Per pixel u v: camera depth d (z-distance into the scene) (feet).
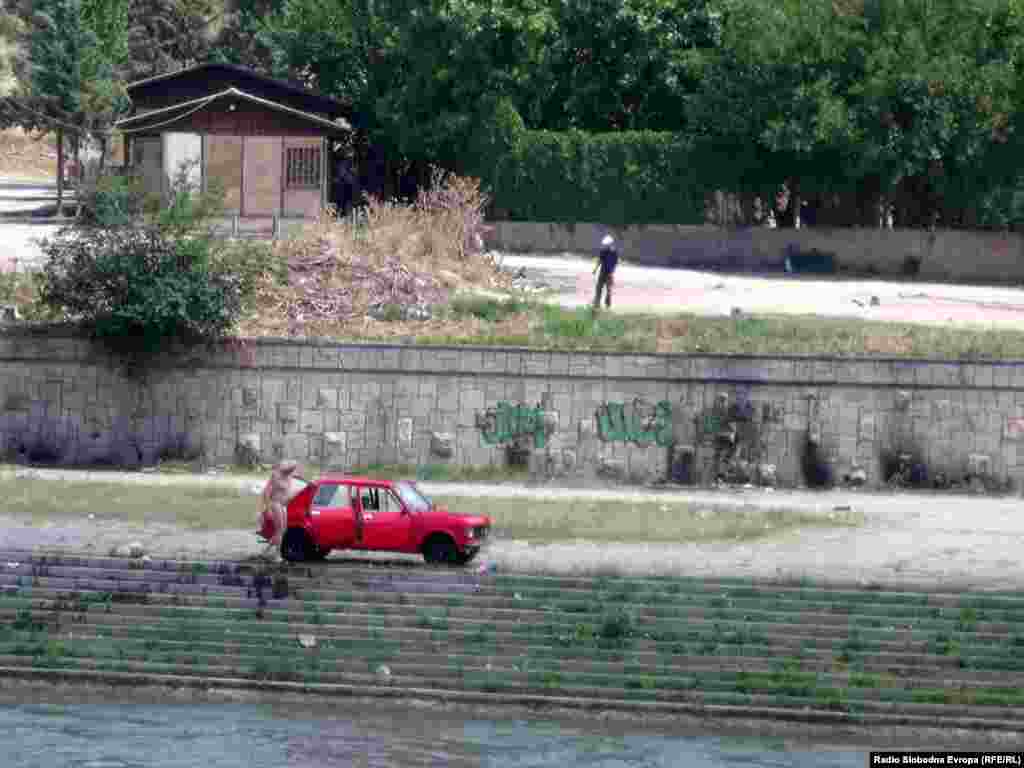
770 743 236.02
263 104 572.51
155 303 377.50
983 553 295.48
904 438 370.53
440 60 627.46
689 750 231.71
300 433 383.45
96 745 228.63
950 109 570.46
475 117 629.10
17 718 240.94
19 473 367.86
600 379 376.07
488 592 269.44
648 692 247.50
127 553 283.38
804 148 573.74
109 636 265.75
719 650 255.91
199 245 387.34
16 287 418.51
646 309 442.50
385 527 279.49
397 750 228.63
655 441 374.43
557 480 375.86
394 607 266.77
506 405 378.32
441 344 387.34
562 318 408.05
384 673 253.65
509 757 226.38
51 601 273.33
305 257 431.02
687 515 323.37
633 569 278.46
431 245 463.83
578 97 634.84
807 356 371.97
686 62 613.52
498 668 254.06
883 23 585.22
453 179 549.54
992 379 368.27
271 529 279.08
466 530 278.05
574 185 614.34
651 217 609.01
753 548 296.92
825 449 371.97
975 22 583.99
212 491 341.41
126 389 387.96
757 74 584.40
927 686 247.50
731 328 400.06
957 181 586.86
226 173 575.38
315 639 262.26
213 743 230.07
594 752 229.45
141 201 395.34
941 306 481.05
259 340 384.47
